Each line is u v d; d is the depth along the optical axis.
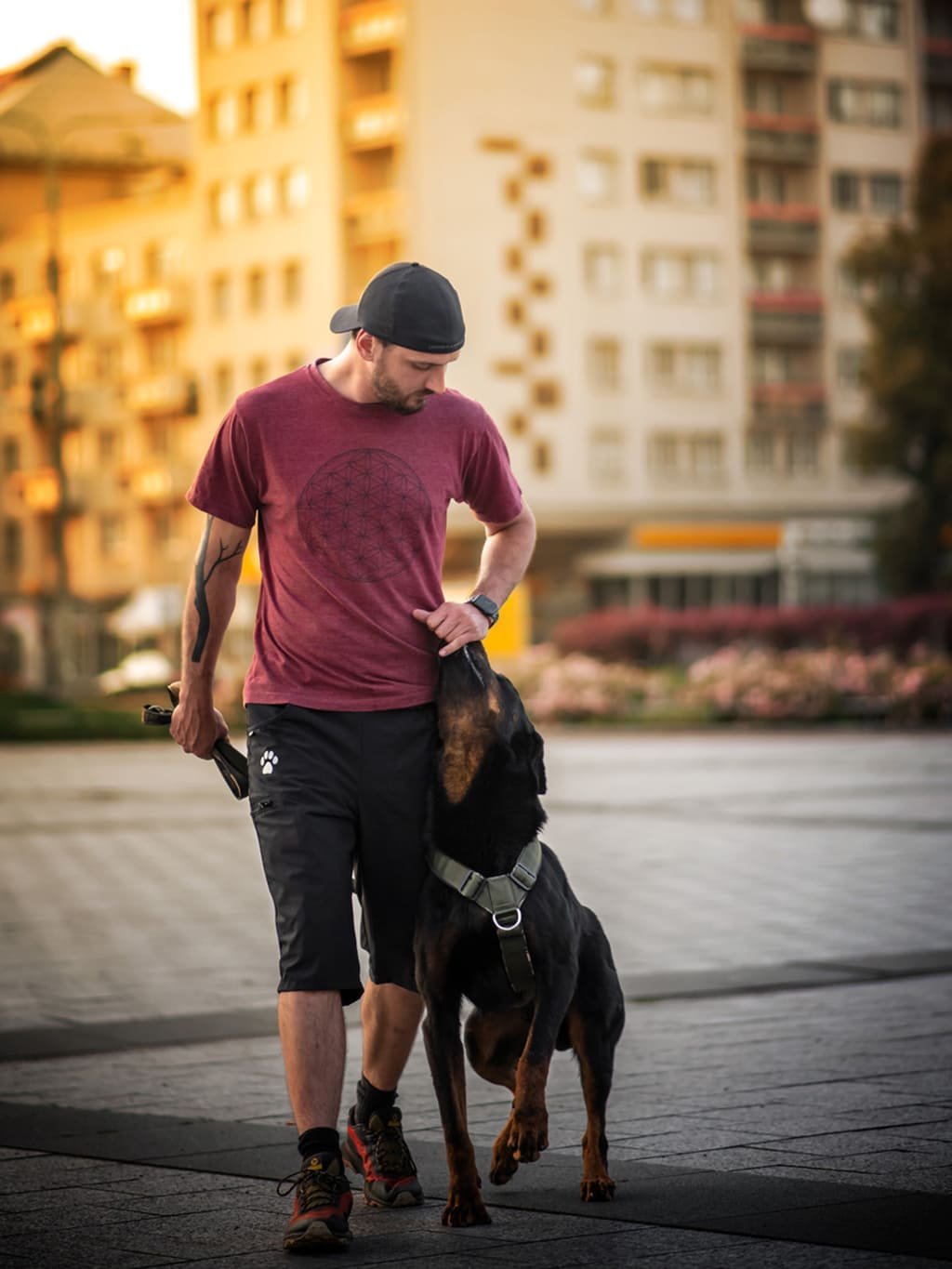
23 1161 5.39
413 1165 4.97
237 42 67.50
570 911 4.68
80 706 45.22
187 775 25.47
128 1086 6.47
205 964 9.30
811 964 8.87
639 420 65.12
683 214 65.62
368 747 4.78
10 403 79.69
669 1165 5.17
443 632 4.77
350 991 4.72
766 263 68.00
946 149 56.25
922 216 56.47
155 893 12.23
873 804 17.89
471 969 4.64
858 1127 5.59
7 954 9.67
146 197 72.88
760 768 23.75
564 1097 6.25
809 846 14.27
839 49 68.19
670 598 65.38
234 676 48.09
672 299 65.56
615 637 51.06
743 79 67.06
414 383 4.75
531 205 63.12
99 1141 5.62
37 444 78.88
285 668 4.85
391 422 4.87
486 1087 6.47
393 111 62.34
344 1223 4.47
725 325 66.50
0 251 80.06
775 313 67.31
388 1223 4.71
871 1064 6.55
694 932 10.05
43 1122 5.89
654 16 65.00
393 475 4.84
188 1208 4.86
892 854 13.60
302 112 65.31
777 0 67.44
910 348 55.75
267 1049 7.16
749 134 66.62
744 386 66.69
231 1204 4.90
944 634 47.03
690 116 65.69
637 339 65.00
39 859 14.43
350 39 63.56
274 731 4.82
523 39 62.81
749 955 9.23
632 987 8.28
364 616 4.80
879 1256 4.23
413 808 4.79
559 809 17.97
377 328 4.70
